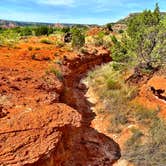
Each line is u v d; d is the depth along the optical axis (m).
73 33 35.91
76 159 13.02
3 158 9.01
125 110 17.75
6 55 23.94
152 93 17.98
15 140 9.82
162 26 21.09
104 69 29.14
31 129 10.54
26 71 18.53
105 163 13.52
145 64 21.23
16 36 46.78
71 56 29.98
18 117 11.01
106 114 18.44
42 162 9.65
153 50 20.94
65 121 11.92
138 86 19.75
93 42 46.38
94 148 14.59
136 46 21.12
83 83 26.64
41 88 15.55
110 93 20.70
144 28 21.89
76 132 15.23
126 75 22.20
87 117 18.58
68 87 22.02
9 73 16.91
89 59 34.34
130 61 21.86
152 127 15.37
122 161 13.70
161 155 13.20
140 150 13.88
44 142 10.27
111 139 15.75
